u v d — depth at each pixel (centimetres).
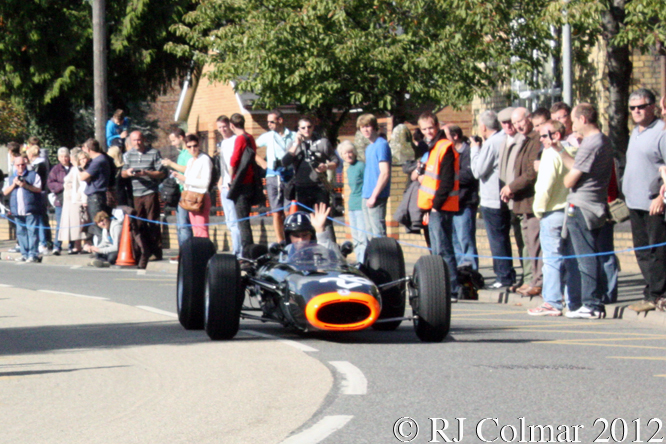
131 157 2238
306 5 2455
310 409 811
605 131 2777
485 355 1059
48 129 4019
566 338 1190
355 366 993
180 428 757
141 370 995
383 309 1245
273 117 2033
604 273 1504
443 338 1163
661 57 2733
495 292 1609
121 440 726
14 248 2641
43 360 1056
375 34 2502
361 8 2520
